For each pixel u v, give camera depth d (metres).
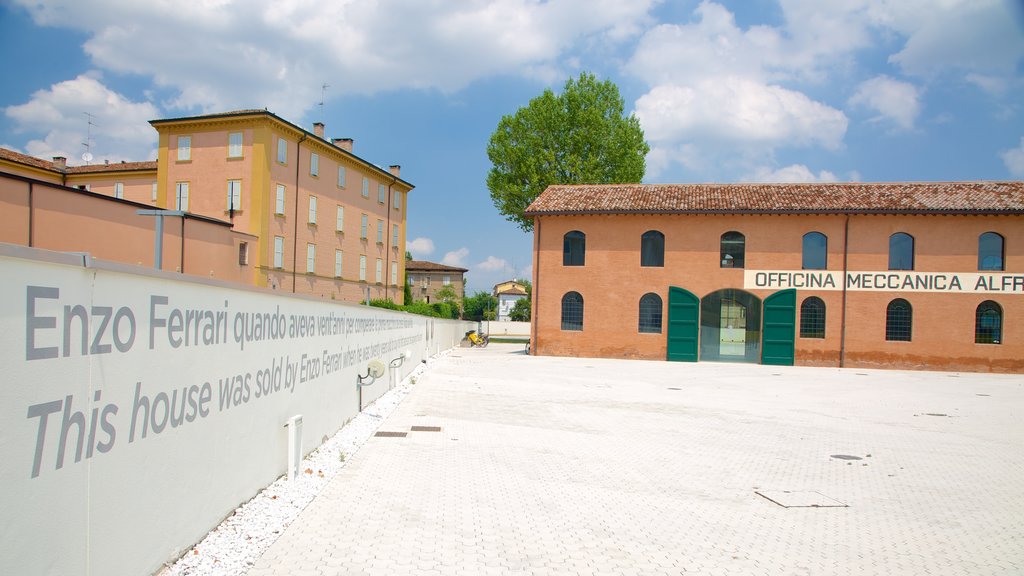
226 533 5.48
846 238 30.09
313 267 44.94
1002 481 9.05
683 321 31.16
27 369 3.06
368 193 52.97
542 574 5.18
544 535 6.14
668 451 10.50
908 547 6.19
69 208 21.45
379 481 7.82
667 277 31.38
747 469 9.43
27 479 3.08
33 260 3.08
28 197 20.03
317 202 45.28
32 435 3.11
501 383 19.88
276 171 40.66
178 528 4.80
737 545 6.09
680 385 20.91
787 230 30.55
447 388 18.03
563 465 9.22
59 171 50.38
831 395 19.16
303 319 8.16
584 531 6.32
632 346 31.58
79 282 3.46
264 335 6.66
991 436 12.75
